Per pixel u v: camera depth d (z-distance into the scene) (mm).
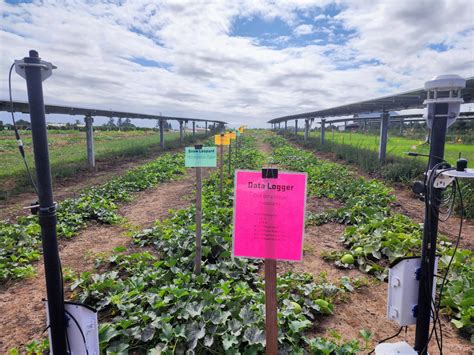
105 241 6301
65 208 7750
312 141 25797
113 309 3779
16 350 3104
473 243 5895
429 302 2357
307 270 5004
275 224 2336
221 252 5113
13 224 7023
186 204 9031
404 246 5180
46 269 2127
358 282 4531
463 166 2100
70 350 2234
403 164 11500
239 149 21625
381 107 13062
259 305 3486
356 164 14406
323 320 3754
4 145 23141
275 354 2430
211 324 3301
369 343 3352
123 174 13594
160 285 4191
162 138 23688
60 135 37375
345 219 7215
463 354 3176
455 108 2184
